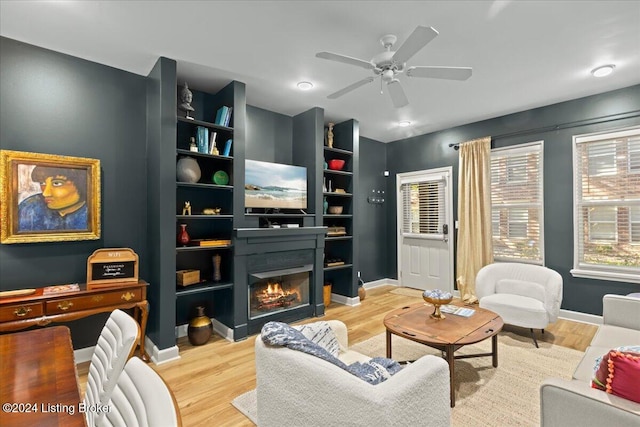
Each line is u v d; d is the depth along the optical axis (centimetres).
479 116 446
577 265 377
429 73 240
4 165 246
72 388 104
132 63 292
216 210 338
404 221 576
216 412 209
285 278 388
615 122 353
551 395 128
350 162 468
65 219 269
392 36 246
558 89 352
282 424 145
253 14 222
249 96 375
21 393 101
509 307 321
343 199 484
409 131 526
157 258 287
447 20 229
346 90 271
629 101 343
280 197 392
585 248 373
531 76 320
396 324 247
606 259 359
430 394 130
